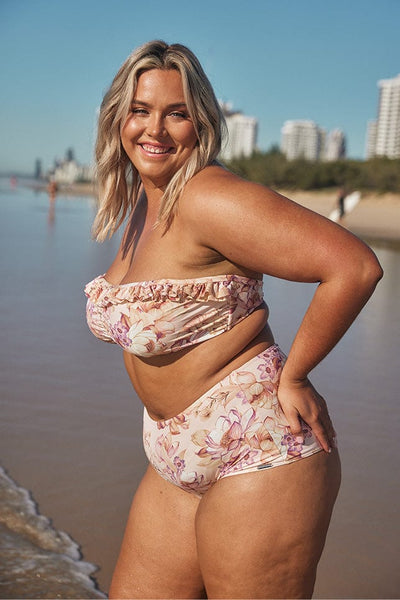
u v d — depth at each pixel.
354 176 66.38
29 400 5.00
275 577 1.82
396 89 137.38
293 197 63.88
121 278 2.07
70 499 3.50
